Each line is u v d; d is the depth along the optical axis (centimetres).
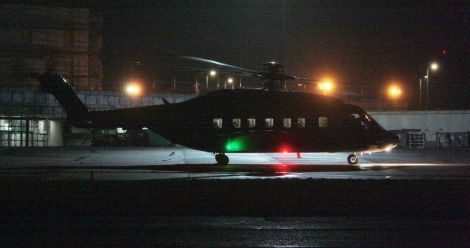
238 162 5534
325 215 2466
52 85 5241
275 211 2547
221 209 2586
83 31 13112
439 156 6712
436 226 2202
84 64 13050
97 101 10394
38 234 2066
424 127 10919
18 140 10275
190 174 4109
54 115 10112
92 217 2419
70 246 1870
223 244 1914
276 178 3603
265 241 1962
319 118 4797
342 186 3038
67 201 2698
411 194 2841
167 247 1867
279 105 4788
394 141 4947
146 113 4891
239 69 4584
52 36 12850
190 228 2191
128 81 12656
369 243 1919
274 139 4722
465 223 2266
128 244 1905
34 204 2658
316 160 5938
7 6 12469
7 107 9688
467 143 10344
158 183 3112
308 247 1870
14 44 12438
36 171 4359
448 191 2920
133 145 10606
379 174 4128
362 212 2517
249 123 4738
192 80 12800
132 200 2723
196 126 4756
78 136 11194
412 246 1867
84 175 4028
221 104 4784
